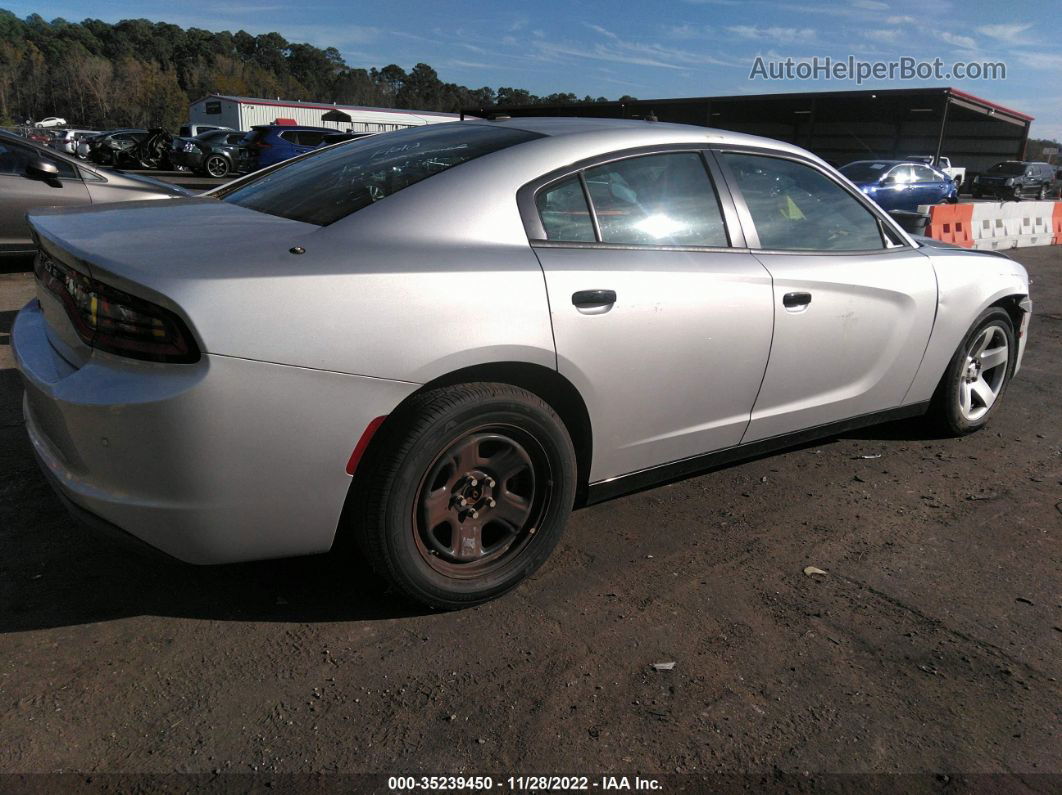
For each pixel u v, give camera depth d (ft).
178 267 6.48
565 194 8.50
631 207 8.93
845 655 7.74
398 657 7.40
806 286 10.07
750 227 9.90
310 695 6.84
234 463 6.54
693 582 8.95
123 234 7.34
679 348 8.91
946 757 6.47
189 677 6.98
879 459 12.92
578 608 8.35
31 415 8.06
